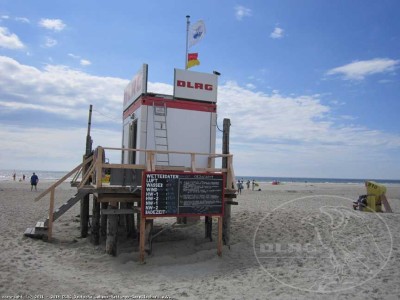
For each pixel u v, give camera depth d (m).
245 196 31.64
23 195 27.52
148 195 8.55
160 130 11.04
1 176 90.12
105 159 10.00
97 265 8.44
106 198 9.29
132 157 11.80
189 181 8.90
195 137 11.47
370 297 5.94
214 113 11.75
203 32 13.62
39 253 9.09
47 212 16.89
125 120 13.38
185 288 6.81
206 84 11.71
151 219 9.67
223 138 11.10
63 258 8.88
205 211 9.01
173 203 8.75
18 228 12.00
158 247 10.22
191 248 10.12
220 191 9.16
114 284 7.08
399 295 5.93
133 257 9.09
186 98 11.43
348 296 6.04
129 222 11.88
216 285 6.96
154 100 11.04
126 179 9.28
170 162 11.11
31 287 6.60
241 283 7.02
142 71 11.09
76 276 7.51
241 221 12.57
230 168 10.03
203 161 11.53
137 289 6.77
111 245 9.28
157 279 7.44
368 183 14.45
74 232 12.51
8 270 7.45
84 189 10.31
